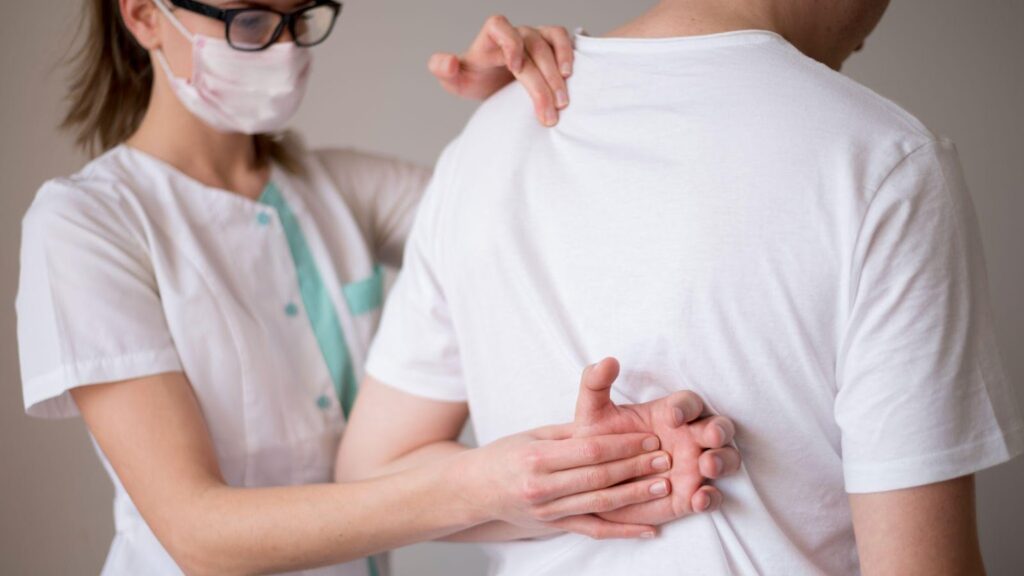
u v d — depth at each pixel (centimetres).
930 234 90
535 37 116
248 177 173
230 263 163
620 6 279
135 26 159
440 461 112
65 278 145
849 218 90
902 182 90
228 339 156
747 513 98
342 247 179
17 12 262
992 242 273
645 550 103
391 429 130
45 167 266
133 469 140
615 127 104
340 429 168
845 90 96
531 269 106
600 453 99
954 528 91
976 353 92
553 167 107
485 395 115
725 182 95
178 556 132
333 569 162
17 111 264
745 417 97
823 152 92
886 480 90
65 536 273
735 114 97
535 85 110
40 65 263
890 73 274
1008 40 269
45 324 143
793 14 108
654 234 98
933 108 274
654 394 101
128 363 143
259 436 158
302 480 163
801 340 94
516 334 108
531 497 101
